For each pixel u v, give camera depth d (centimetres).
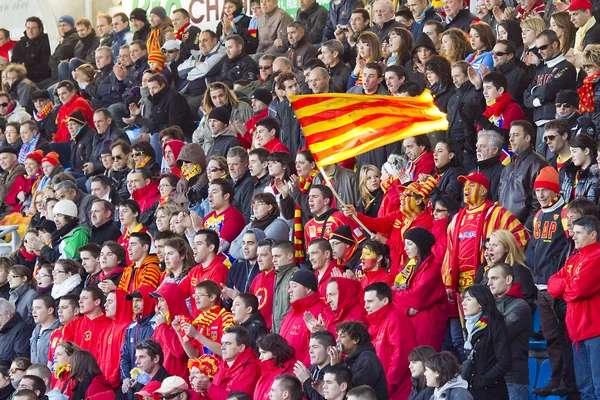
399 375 3009
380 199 3812
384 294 3055
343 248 3447
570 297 2989
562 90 3722
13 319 4175
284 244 3497
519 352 2938
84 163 5284
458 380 2719
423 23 4969
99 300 3878
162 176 4475
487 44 4325
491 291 2975
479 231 3250
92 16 6962
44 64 6619
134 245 4022
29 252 4634
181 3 6494
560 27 3950
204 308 3488
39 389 3491
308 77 4475
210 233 3750
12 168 5438
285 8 6116
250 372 3158
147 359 3384
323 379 2844
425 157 3700
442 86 4116
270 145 4291
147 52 5675
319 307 3262
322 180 3838
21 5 7119
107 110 5203
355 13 4981
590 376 3000
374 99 3169
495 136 3638
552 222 3278
